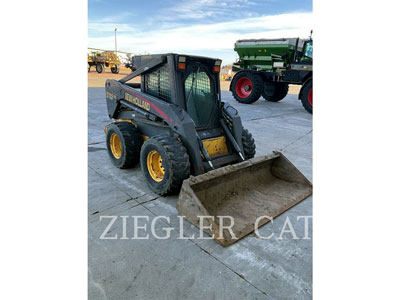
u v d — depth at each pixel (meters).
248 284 2.04
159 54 3.55
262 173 3.60
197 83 3.58
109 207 3.05
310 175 4.14
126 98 4.11
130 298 1.89
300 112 9.71
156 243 2.47
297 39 10.41
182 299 1.90
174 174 3.06
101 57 23.22
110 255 2.30
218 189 3.07
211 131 3.72
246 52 12.00
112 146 4.30
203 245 2.46
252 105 11.00
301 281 2.08
